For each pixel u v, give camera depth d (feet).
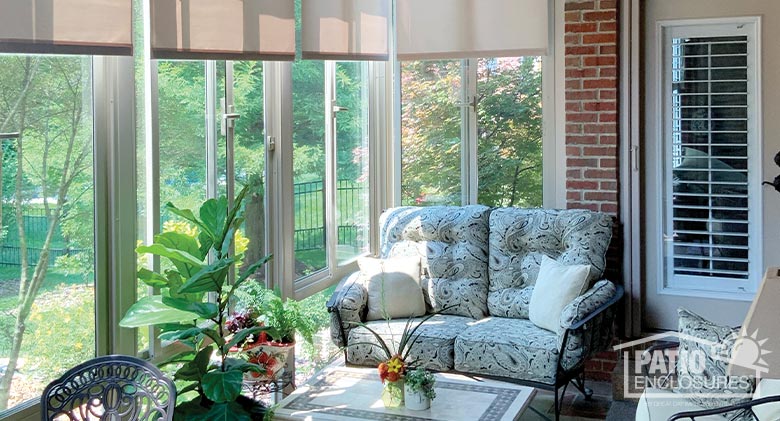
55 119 9.87
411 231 16.58
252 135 13.87
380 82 18.93
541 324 14.43
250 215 13.83
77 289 10.28
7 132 9.21
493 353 13.73
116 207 10.78
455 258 16.10
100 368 9.15
